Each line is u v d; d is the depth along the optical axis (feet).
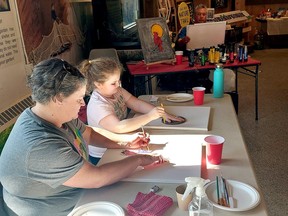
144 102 6.54
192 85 12.92
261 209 3.38
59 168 3.59
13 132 3.82
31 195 3.80
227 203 3.44
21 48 7.44
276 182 8.13
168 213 3.39
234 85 11.97
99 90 5.88
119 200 3.68
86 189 3.94
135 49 12.75
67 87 3.60
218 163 4.29
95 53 11.19
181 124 5.63
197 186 3.19
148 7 13.42
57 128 3.85
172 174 4.08
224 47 11.03
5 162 3.74
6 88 6.74
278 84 16.31
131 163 4.10
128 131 5.47
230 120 5.80
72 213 3.47
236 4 24.11
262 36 25.61
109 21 12.73
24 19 7.59
